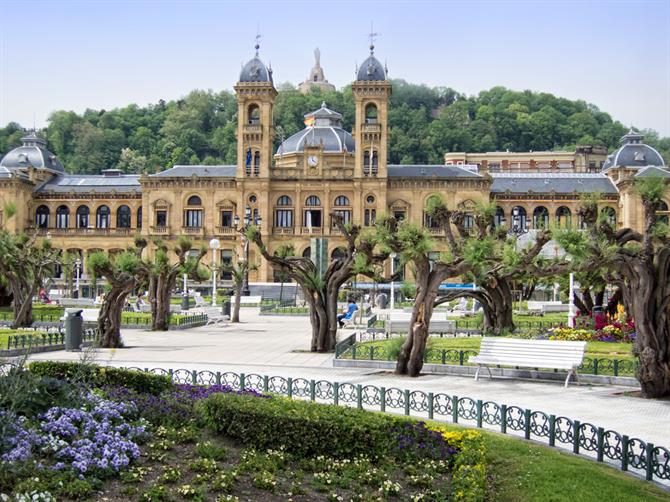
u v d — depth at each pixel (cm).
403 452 1574
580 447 1836
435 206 3281
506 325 4428
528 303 7150
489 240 3081
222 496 1304
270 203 12094
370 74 11812
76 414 1585
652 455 1558
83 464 1365
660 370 2494
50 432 1498
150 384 2009
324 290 3934
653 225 2586
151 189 12369
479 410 2008
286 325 5984
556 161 17638
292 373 3033
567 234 2642
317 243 4662
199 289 11162
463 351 3425
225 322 6250
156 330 5294
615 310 4688
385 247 3147
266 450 1606
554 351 2739
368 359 3259
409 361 2969
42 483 1277
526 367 2988
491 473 1581
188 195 12294
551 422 1812
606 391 2641
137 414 1769
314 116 13612
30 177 13025
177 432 1675
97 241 12812
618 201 12062
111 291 4009
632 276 2578
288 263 3900
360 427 1577
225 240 12088
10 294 7106
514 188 12494
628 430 2038
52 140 19975
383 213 3322
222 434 1717
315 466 1523
